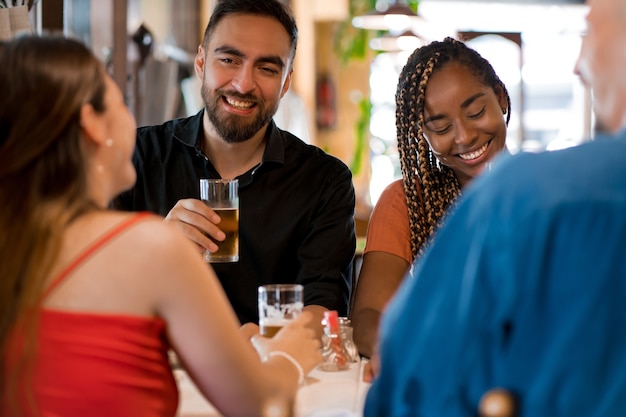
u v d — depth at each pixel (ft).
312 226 9.48
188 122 9.80
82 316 4.89
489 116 8.32
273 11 9.07
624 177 3.68
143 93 18.16
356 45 28.58
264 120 9.19
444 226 4.00
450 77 8.35
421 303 3.90
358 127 28.66
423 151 8.70
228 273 9.45
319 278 9.24
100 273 4.95
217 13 9.10
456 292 3.81
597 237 3.61
